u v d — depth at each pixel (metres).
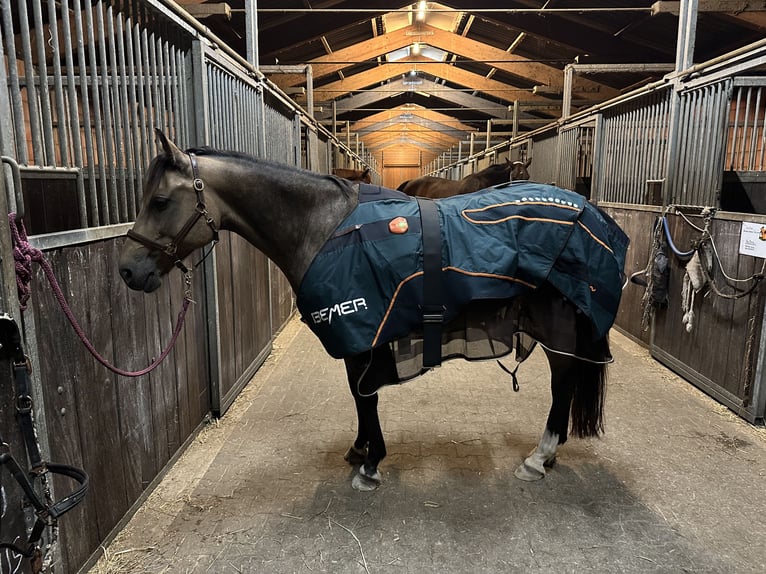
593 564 1.50
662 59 7.02
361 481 1.87
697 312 2.88
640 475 1.96
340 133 13.90
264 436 2.29
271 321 3.59
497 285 1.54
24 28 1.15
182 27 1.98
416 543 1.59
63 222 1.59
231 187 1.57
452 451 2.15
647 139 3.66
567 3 5.81
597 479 1.94
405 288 1.52
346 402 2.68
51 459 1.26
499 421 2.44
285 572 1.48
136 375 1.37
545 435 1.96
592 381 1.87
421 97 13.91
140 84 1.73
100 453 1.50
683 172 3.06
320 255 1.56
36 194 1.45
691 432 2.32
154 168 1.46
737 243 2.51
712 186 2.76
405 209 1.60
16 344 1.01
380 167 25.45
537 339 1.72
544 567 1.49
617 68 5.61
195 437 2.27
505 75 9.66
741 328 2.48
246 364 2.94
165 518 1.71
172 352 2.01
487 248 1.55
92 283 1.44
